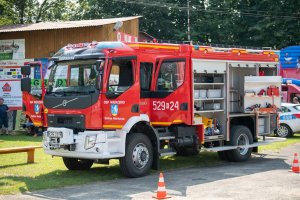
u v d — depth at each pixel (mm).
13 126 23516
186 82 13328
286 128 22984
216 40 44625
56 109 12023
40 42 23406
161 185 9617
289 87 27875
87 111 11500
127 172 11906
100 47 11805
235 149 14734
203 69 13805
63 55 12219
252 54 15656
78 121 11633
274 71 16641
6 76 23875
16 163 14094
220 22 43594
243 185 10930
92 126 11469
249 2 44031
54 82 12258
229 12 44688
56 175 12328
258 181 11422
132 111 12086
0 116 22484
